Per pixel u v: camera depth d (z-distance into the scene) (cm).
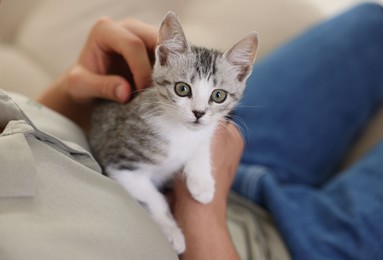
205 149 106
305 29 208
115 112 107
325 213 137
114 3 206
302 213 138
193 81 100
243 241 124
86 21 204
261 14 209
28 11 213
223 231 94
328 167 175
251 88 178
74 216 61
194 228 92
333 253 123
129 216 70
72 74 112
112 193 72
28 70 196
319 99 174
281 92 175
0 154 57
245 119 170
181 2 214
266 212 143
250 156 163
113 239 62
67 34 203
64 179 66
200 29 204
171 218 94
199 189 95
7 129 64
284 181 164
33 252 52
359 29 184
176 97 100
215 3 213
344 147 179
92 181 70
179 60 101
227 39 202
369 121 187
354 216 129
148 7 208
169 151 101
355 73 177
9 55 200
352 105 176
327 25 191
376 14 191
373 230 126
